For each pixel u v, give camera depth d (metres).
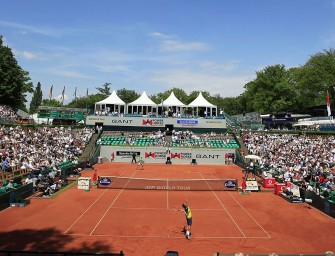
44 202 29.80
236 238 21.16
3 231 21.52
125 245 19.52
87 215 25.89
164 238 20.92
